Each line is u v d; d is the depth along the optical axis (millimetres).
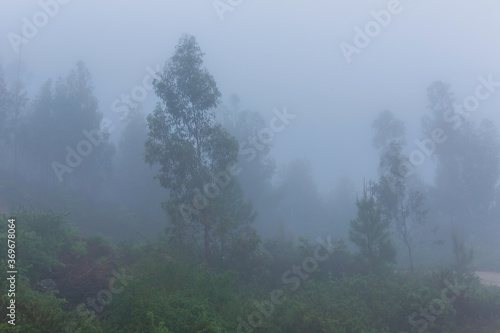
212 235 18703
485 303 13906
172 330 8102
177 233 18609
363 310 12406
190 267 13078
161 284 10914
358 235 19609
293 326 10617
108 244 17578
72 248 15148
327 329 10375
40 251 12547
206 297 10477
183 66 19141
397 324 12344
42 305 8000
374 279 16031
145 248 17453
